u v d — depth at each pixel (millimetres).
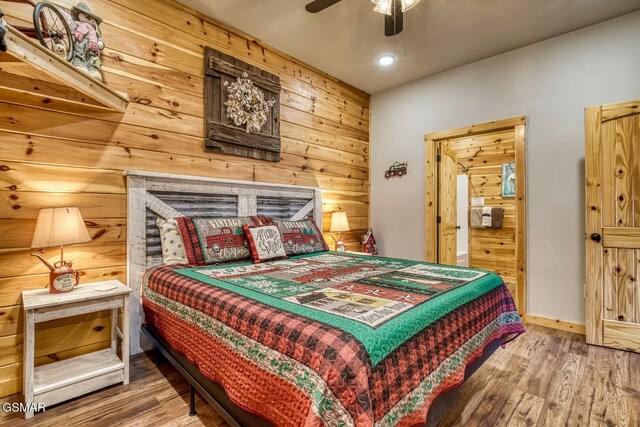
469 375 1491
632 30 2627
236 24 2885
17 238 1886
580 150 2857
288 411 1002
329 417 877
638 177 2461
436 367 1227
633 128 2482
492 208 4789
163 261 2332
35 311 1641
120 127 2271
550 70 3018
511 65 3246
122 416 1629
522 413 1668
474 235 5023
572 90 2898
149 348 2287
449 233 4258
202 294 1573
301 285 1675
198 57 2705
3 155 1845
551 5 2543
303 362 992
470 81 3537
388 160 4309
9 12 1829
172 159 2535
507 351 2432
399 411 1017
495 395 1833
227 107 2873
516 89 3213
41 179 1964
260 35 3061
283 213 3330
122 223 2270
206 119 2729
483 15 2674
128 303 1941
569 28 2855
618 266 2510
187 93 2633
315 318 1140
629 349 2439
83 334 2117
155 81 2449
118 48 2260
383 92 4367
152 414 1646
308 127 3668
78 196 2092
